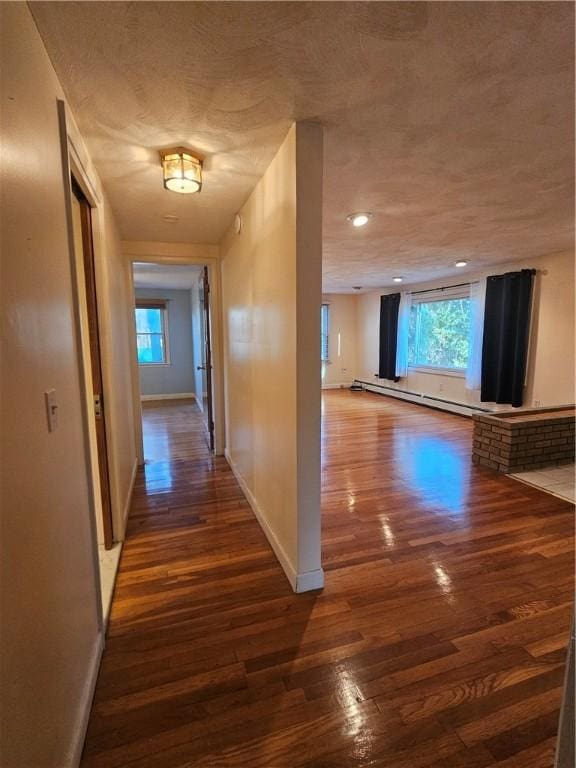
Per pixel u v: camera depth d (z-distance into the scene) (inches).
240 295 113.7
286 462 78.6
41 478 38.9
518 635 65.7
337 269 212.4
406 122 64.1
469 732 49.8
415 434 194.2
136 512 110.8
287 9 40.8
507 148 73.6
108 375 88.9
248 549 91.7
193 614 70.6
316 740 48.9
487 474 139.6
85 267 84.8
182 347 301.3
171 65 49.4
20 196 36.4
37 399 38.7
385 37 44.9
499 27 43.6
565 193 97.3
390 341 289.4
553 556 88.8
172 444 180.1
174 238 139.8
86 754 47.1
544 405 183.9
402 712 52.4
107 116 61.1
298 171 64.5
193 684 56.5
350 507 113.0
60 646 42.5
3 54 33.3
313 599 74.5
